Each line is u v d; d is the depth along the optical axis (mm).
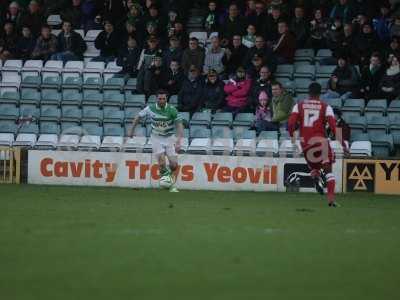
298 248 39125
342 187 70375
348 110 78375
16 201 57594
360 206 59000
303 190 70625
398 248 39719
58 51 88500
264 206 57344
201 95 79875
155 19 86625
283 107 76688
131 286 30812
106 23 87438
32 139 79125
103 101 82312
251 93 79062
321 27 84562
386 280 32719
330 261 36188
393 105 78375
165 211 52656
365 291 30875
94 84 84562
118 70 86500
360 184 70188
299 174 70562
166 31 86750
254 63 80500
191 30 91500
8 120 82312
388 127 77062
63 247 38219
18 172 74125
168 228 44656
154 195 64250
